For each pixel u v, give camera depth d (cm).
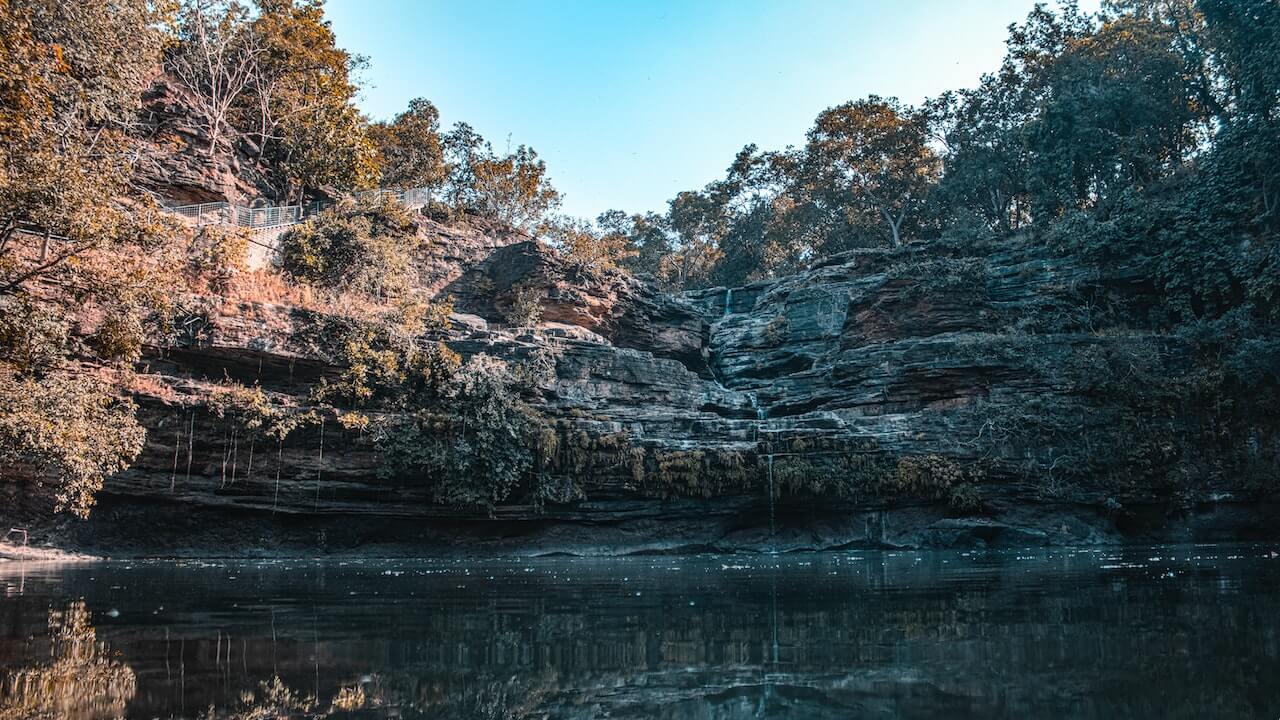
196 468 2403
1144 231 3503
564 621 870
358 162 3909
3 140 1523
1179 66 4244
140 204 2058
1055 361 3156
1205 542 2856
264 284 2781
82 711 464
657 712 462
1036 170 4222
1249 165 3369
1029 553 2330
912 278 3759
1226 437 2939
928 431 3052
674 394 3256
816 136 5819
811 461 2922
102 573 1698
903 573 1563
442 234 3809
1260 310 3153
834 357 3781
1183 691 481
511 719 446
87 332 2156
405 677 568
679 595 1159
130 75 2605
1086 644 655
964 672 557
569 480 2745
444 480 2600
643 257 7562
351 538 2597
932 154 5906
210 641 731
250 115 3791
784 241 6512
